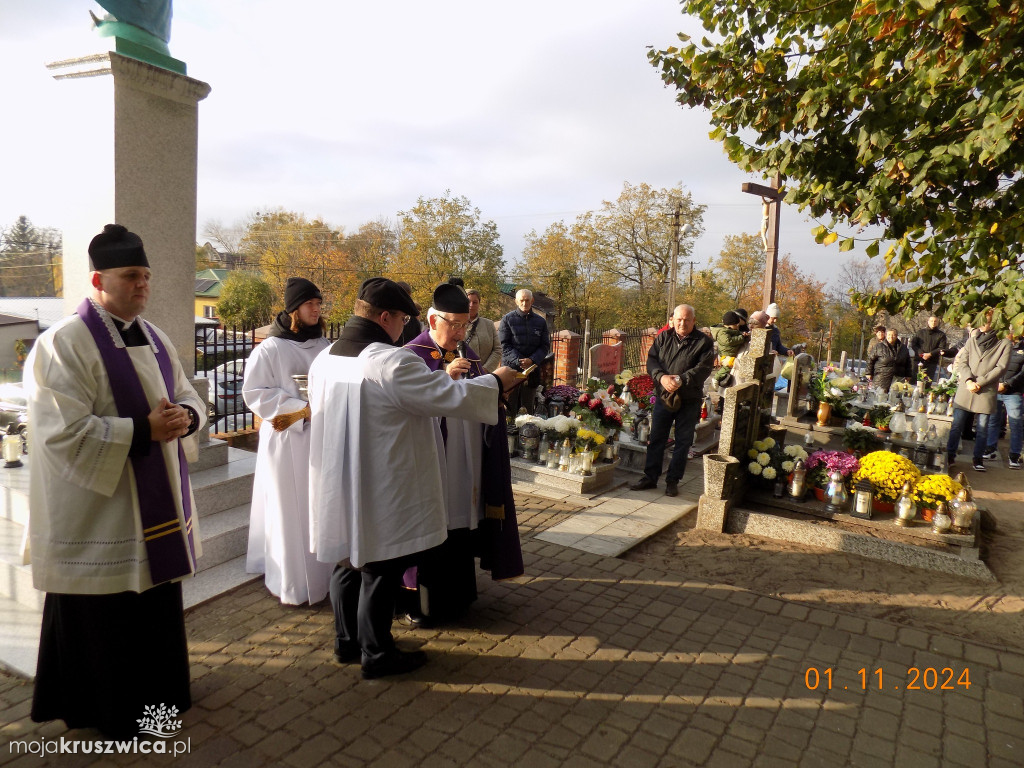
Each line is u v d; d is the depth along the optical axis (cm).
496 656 359
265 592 422
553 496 652
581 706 317
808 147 356
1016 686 350
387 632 330
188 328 483
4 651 340
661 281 4566
